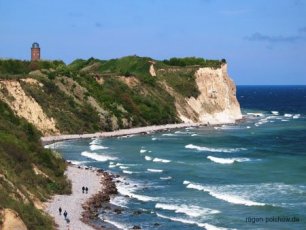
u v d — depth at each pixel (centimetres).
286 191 5584
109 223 4369
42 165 5588
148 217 4606
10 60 12838
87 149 8906
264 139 10800
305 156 8244
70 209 4644
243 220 4509
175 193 5550
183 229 4250
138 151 8769
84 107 11619
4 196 3578
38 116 10319
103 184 5838
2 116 7619
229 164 7469
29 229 3356
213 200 5231
